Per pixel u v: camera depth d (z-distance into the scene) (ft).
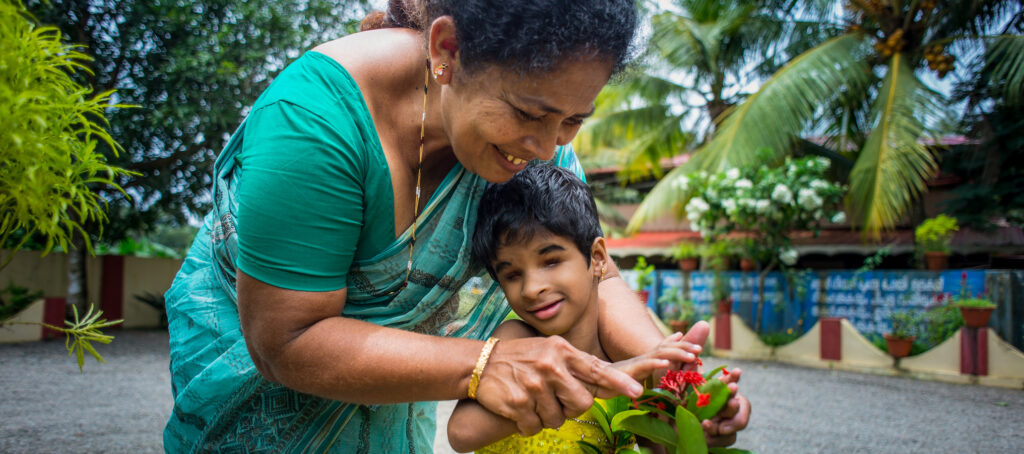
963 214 34.94
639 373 3.74
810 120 35.63
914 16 35.53
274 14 34.53
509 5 3.28
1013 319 27.48
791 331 32.60
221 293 4.88
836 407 21.26
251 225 3.68
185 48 32.89
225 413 4.63
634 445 5.39
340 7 37.91
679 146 44.50
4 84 3.69
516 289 4.84
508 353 3.78
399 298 4.57
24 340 35.58
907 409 21.02
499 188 4.84
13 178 3.90
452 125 3.88
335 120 3.87
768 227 32.78
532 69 3.35
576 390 3.59
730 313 33.86
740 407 4.52
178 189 38.58
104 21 32.99
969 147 35.91
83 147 4.26
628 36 3.62
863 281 31.58
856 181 31.96
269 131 3.84
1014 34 33.96
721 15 40.93
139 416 17.98
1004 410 20.97
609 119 43.45
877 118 33.68
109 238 40.27
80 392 21.33
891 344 28.17
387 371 3.68
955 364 26.40
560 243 4.69
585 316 5.00
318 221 3.76
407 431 5.39
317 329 3.77
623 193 51.93
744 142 33.76
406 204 4.44
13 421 17.10
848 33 37.52
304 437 4.67
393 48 4.32
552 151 3.85
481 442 4.13
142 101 33.55
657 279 37.50
